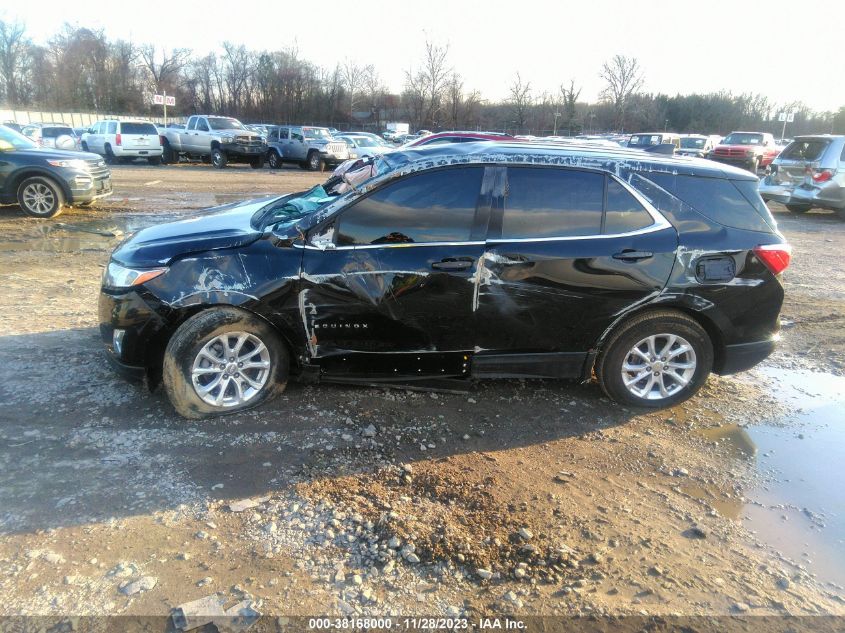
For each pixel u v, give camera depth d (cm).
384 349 407
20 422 378
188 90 7094
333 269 385
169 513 303
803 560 295
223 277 380
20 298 621
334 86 6197
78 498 310
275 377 407
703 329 429
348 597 256
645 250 403
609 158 412
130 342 383
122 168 2348
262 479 334
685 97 6350
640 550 295
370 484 335
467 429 403
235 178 2095
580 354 421
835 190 1388
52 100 6594
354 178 457
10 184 1090
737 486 355
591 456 379
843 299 747
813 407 461
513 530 302
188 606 245
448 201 396
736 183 427
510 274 394
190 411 387
